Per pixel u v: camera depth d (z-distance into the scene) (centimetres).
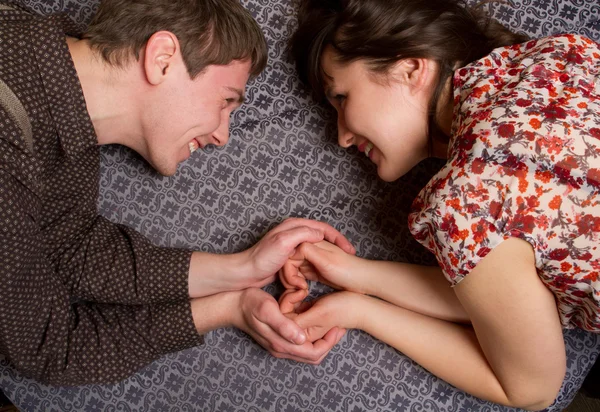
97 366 105
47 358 103
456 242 89
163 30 97
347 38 98
